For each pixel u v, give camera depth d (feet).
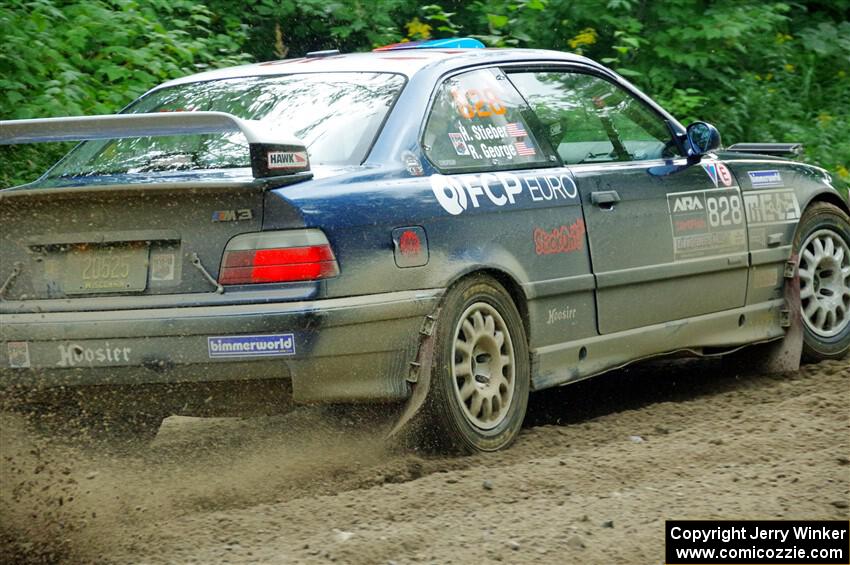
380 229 27.89
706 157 38.24
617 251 34.19
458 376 29.76
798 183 41.04
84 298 27.40
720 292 37.65
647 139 36.86
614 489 26.43
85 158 31.50
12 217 27.81
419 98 30.71
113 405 27.86
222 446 30.86
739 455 28.76
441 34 73.97
